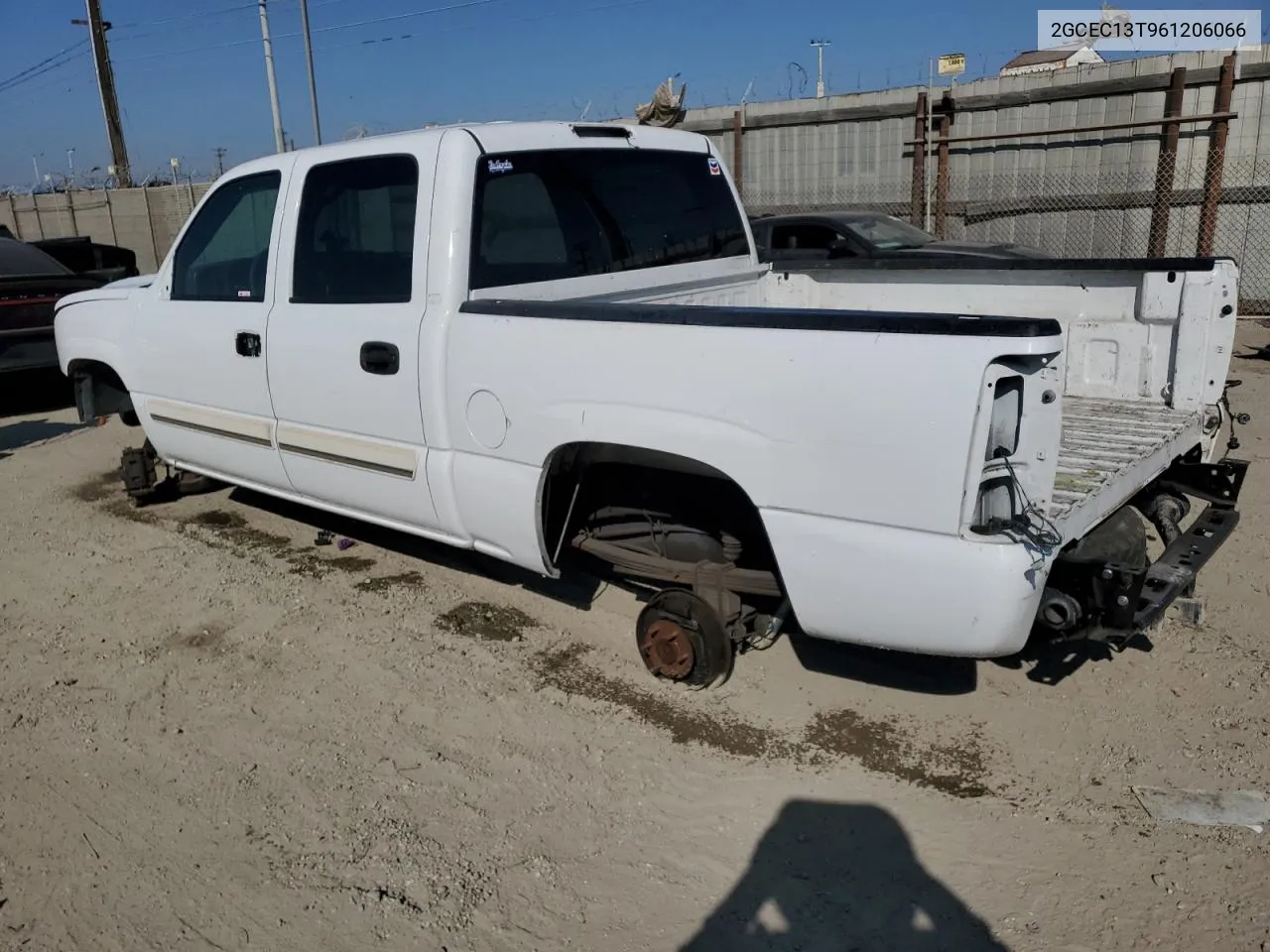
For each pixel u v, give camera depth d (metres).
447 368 3.99
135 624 4.81
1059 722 3.74
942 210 14.99
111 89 28.39
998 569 2.88
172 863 3.14
